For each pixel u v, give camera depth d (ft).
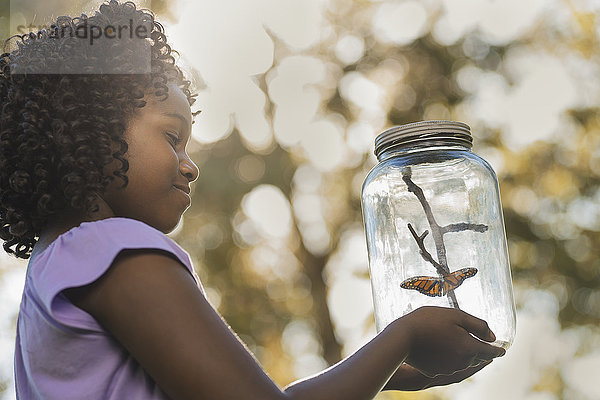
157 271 3.59
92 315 3.63
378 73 27.86
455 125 4.79
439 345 4.05
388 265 4.65
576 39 27.50
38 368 3.77
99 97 4.04
